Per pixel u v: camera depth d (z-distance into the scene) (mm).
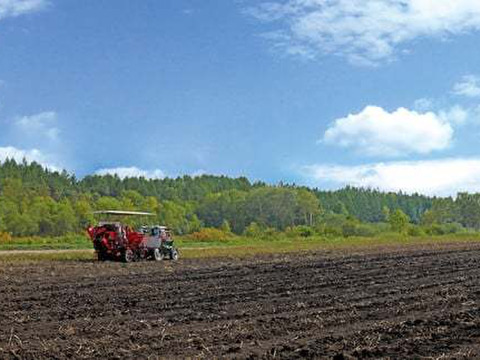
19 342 12352
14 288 22047
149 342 12188
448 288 20953
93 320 15031
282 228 121688
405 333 12828
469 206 130375
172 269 30172
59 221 98688
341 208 164875
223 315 15562
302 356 10898
